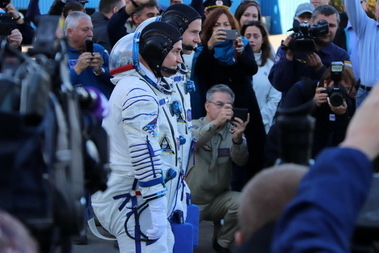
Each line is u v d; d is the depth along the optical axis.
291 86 13.46
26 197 3.80
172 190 10.23
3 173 3.76
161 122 9.96
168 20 11.81
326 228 3.06
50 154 3.98
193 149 11.74
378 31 13.79
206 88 14.15
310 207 3.12
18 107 4.12
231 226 13.06
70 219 4.08
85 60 13.03
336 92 11.97
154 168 9.52
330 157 3.21
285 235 3.14
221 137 13.10
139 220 9.76
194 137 12.84
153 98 9.64
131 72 9.80
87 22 13.86
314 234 3.06
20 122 3.79
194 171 13.02
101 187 5.39
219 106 12.91
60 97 4.59
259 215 3.92
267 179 3.95
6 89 4.15
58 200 4.04
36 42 4.91
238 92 14.20
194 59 14.14
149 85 9.81
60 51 4.89
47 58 4.88
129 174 9.75
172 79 10.43
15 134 3.79
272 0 29.56
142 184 9.54
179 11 11.89
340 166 3.17
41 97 3.74
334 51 14.30
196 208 11.26
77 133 4.57
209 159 13.02
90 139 5.31
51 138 4.02
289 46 13.29
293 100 12.02
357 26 13.91
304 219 3.11
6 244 3.25
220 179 13.07
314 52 13.26
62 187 4.09
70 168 4.32
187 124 10.84
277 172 3.96
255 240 3.88
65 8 16.30
